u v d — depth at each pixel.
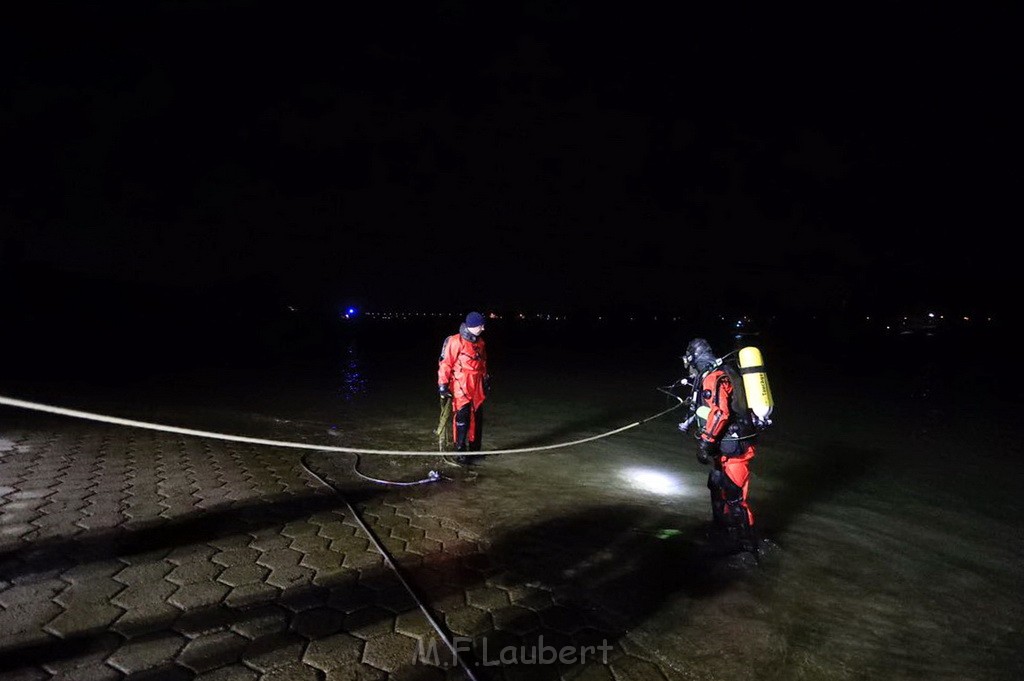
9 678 2.29
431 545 4.10
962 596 3.92
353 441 7.89
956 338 60.28
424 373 18.80
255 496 4.83
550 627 3.11
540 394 14.19
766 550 4.52
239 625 2.83
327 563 3.62
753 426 4.37
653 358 30.30
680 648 3.03
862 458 8.13
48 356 19.55
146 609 2.89
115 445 6.24
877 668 3.01
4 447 5.77
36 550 3.43
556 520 4.86
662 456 7.77
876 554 4.60
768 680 2.82
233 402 11.12
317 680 2.48
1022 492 6.58
